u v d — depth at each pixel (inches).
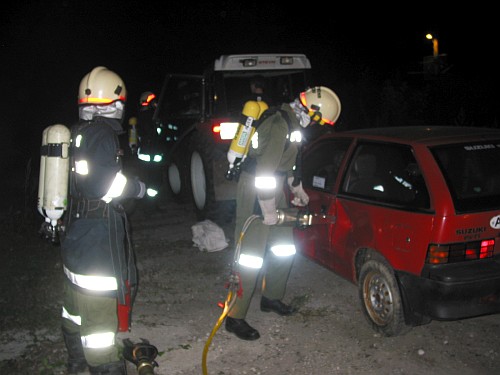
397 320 163.9
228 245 273.9
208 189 300.0
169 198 400.5
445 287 148.1
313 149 215.0
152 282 226.7
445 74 682.2
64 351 165.8
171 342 174.6
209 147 298.7
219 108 311.0
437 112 621.9
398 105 594.2
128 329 152.4
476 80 655.1
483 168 165.0
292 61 319.3
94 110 136.1
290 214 165.2
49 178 131.3
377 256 171.9
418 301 155.5
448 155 162.7
